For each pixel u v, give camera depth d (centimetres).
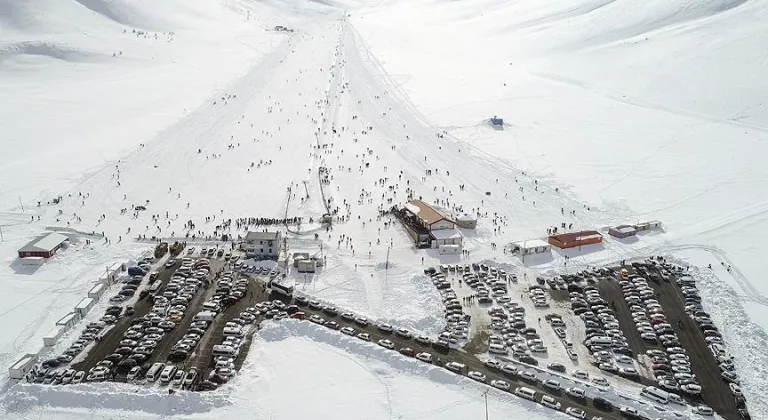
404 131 18388
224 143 16975
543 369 7775
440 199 13425
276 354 8094
